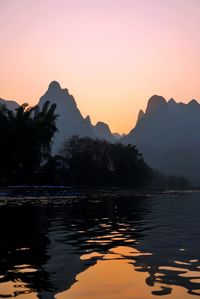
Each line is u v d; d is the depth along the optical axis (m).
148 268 7.68
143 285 6.49
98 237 11.89
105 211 22.91
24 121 59.19
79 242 10.86
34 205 26.41
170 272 7.35
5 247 9.95
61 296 5.91
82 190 59.44
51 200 33.12
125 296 5.91
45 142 60.44
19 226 14.45
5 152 55.97
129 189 80.38
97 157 81.75
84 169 75.69
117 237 11.91
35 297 5.85
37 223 15.62
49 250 9.55
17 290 6.19
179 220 17.69
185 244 10.57
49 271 7.41
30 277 6.96
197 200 39.88
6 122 57.28
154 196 50.56
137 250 9.65
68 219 17.48
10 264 8.00
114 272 7.37
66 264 8.01
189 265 7.92
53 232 12.91
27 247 9.94
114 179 84.25
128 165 86.44
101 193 54.91
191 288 6.30
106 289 6.28
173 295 5.94
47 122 61.66
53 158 62.97
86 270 7.50
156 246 10.25
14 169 57.84
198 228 14.40
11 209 22.70
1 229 13.51
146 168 104.81
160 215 20.53
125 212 22.45
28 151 57.03
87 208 24.89
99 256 8.86
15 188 46.84
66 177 71.88
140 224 15.88
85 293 6.06
